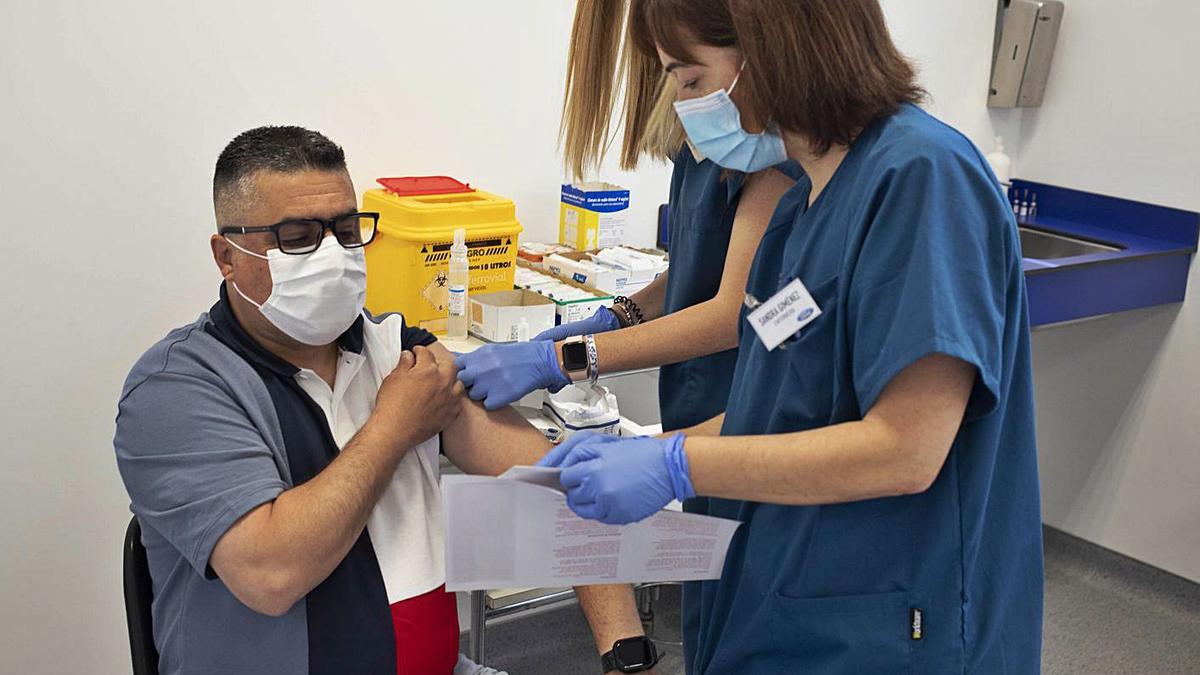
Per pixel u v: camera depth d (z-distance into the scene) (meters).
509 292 2.30
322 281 1.39
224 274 1.43
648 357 1.53
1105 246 3.11
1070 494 3.44
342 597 1.39
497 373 1.54
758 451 1.08
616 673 1.46
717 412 1.63
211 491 1.31
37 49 2.00
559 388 1.60
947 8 3.20
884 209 1.06
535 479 1.17
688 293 1.63
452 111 2.52
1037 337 3.45
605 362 1.53
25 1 1.97
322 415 1.46
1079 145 3.33
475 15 2.49
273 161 1.37
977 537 1.15
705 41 1.11
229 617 1.35
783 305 1.16
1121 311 2.94
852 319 1.09
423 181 2.40
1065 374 3.39
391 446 1.40
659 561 1.28
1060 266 2.74
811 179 1.22
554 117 2.69
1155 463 3.18
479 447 1.54
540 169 2.71
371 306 2.35
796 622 1.21
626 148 1.56
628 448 1.14
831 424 1.15
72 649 2.31
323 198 1.39
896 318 1.03
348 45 2.34
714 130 1.18
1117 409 3.26
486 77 2.55
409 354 1.52
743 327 1.30
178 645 1.37
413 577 1.46
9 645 2.23
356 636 1.39
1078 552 3.38
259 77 2.25
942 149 1.06
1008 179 3.39
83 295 2.15
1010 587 1.20
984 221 1.06
